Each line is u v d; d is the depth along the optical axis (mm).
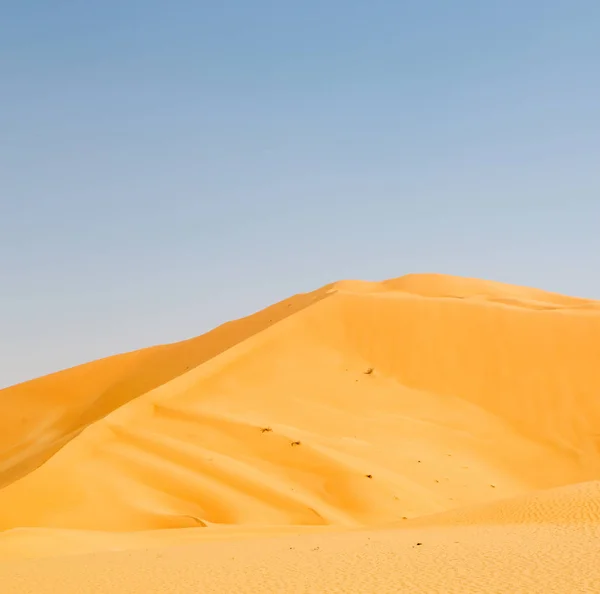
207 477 52438
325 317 79812
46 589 23047
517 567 21922
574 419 70000
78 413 83500
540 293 103562
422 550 25531
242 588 21594
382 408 68750
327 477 54656
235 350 73375
